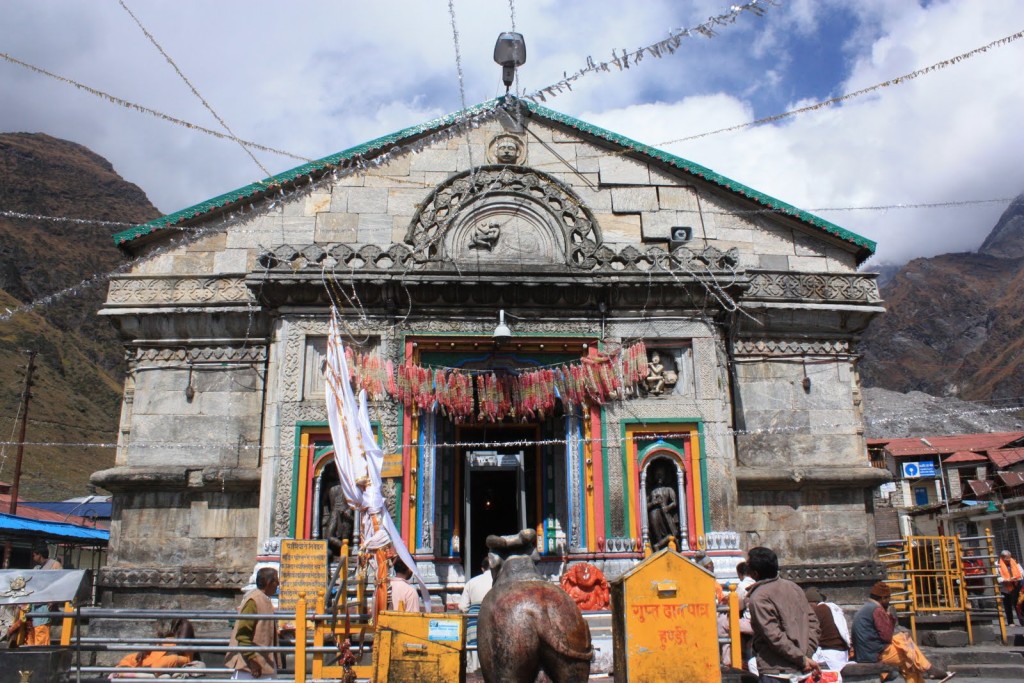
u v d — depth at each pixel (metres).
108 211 142.88
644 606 8.09
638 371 17.34
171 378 18.52
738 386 19.03
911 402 65.12
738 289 17.86
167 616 9.85
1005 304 155.50
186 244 19.30
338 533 16.53
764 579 8.23
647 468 17.50
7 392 79.56
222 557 17.38
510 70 19.83
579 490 17.08
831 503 18.56
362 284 17.14
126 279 18.80
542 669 7.46
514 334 17.53
